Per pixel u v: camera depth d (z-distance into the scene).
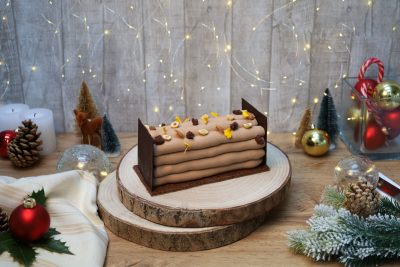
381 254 0.83
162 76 1.26
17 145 1.12
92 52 1.24
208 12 1.20
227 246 0.91
